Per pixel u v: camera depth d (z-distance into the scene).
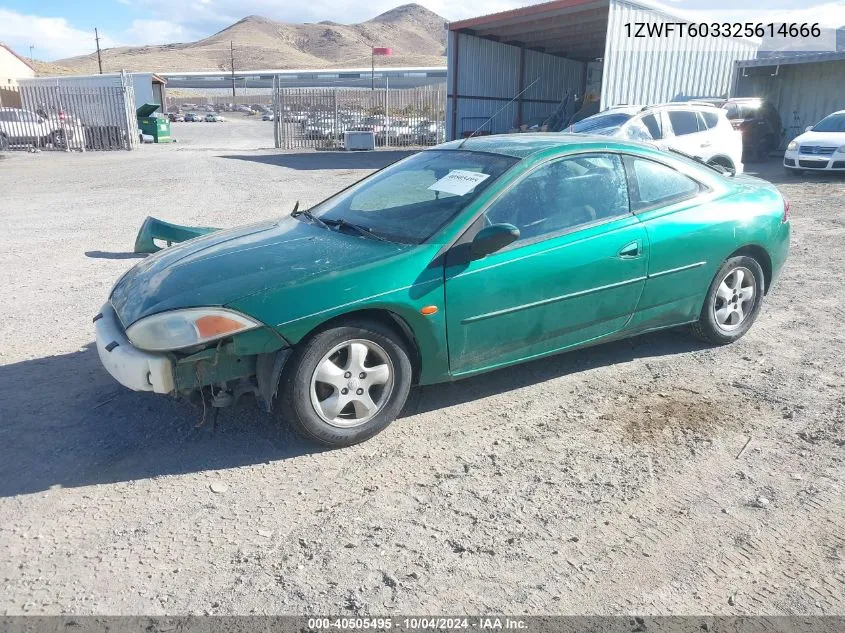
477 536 2.79
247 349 3.15
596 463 3.34
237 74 124.69
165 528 2.84
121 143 28.66
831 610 2.38
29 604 2.40
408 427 3.71
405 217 3.85
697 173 4.56
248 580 2.53
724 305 4.74
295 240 3.82
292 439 3.57
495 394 4.11
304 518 2.91
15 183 15.34
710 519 2.90
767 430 3.65
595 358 4.67
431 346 3.55
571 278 3.86
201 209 11.28
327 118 30.12
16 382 4.25
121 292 3.73
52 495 3.07
